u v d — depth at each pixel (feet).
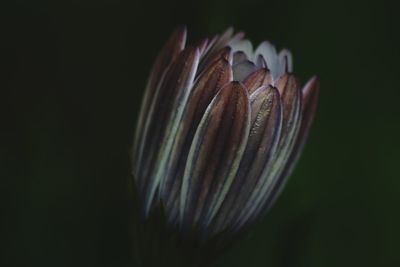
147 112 0.55
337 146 0.75
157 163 0.55
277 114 0.53
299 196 0.73
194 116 0.53
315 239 0.73
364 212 0.73
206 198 0.54
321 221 0.73
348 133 0.75
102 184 0.74
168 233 0.55
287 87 0.53
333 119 0.75
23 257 0.72
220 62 0.53
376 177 0.74
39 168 0.73
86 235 0.73
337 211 0.73
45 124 0.75
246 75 0.54
